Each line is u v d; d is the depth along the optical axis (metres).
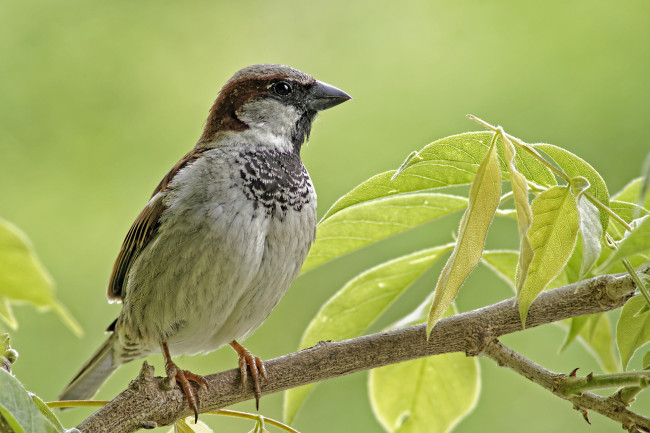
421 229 10.40
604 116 10.48
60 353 10.42
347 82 12.22
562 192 4.31
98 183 11.73
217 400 5.70
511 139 4.44
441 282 4.16
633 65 10.64
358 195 5.12
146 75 12.55
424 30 12.17
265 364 5.84
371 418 10.10
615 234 5.26
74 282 11.05
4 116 11.76
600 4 11.14
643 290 4.60
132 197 11.73
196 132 12.31
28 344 10.27
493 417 9.74
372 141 11.57
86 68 12.33
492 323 5.60
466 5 12.05
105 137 12.01
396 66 12.05
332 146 11.72
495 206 4.13
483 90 11.25
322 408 10.25
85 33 12.58
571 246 4.28
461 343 5.61
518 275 4.31
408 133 11.44
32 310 10.47
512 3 11.70
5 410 3.23
